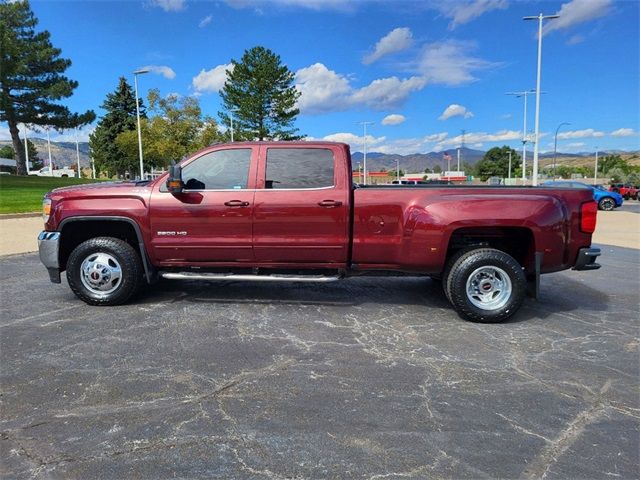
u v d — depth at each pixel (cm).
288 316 537
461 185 578
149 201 544
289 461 271
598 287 710
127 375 379
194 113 4622
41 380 369
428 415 322
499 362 413
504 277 515
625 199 4381
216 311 552
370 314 549
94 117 4306
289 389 358
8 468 262
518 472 262
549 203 511
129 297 569
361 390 358
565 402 342
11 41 3788
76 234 585
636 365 409
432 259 520
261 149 543
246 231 541
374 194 529
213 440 291
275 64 4994
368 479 256
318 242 537
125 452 278
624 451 282
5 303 579
